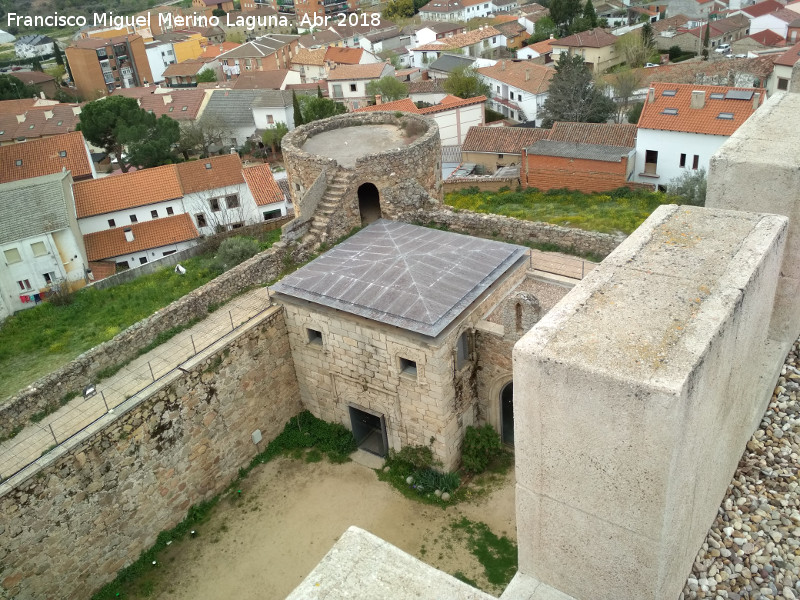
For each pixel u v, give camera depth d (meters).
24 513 15.69
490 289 19.78
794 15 84.38
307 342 21.20
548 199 42.97
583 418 4.75
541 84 69.75
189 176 47.28
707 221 6.48
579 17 97.94
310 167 24.36
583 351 4.75
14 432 17.30
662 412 4.29
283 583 17.84
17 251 37.44
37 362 28.64
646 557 5.06
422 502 19.72
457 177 47.81
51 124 76.12
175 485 19.25
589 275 5.86
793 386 7.83
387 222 23.70
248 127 75.88
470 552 18.02
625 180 42.25
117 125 59.44
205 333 20.48
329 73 84.44
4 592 15.69
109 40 111.94
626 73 67.75
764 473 6.81
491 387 20.17
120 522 17.94
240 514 20.05
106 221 45.22
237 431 20.89
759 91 42.19
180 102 78.62
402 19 132.88
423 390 19.02
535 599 5.85
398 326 17.95
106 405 17.94
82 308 33.72
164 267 38.09
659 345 4.71
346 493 20.38
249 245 35.97
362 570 4.85
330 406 22.19
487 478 20.27
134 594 17.89
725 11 101.06
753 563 5.99
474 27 111.81
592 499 5.11
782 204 7.32
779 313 8.09
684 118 42.34
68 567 16.92
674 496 4.75
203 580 18.14
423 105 75.75
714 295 5.27
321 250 23.95
